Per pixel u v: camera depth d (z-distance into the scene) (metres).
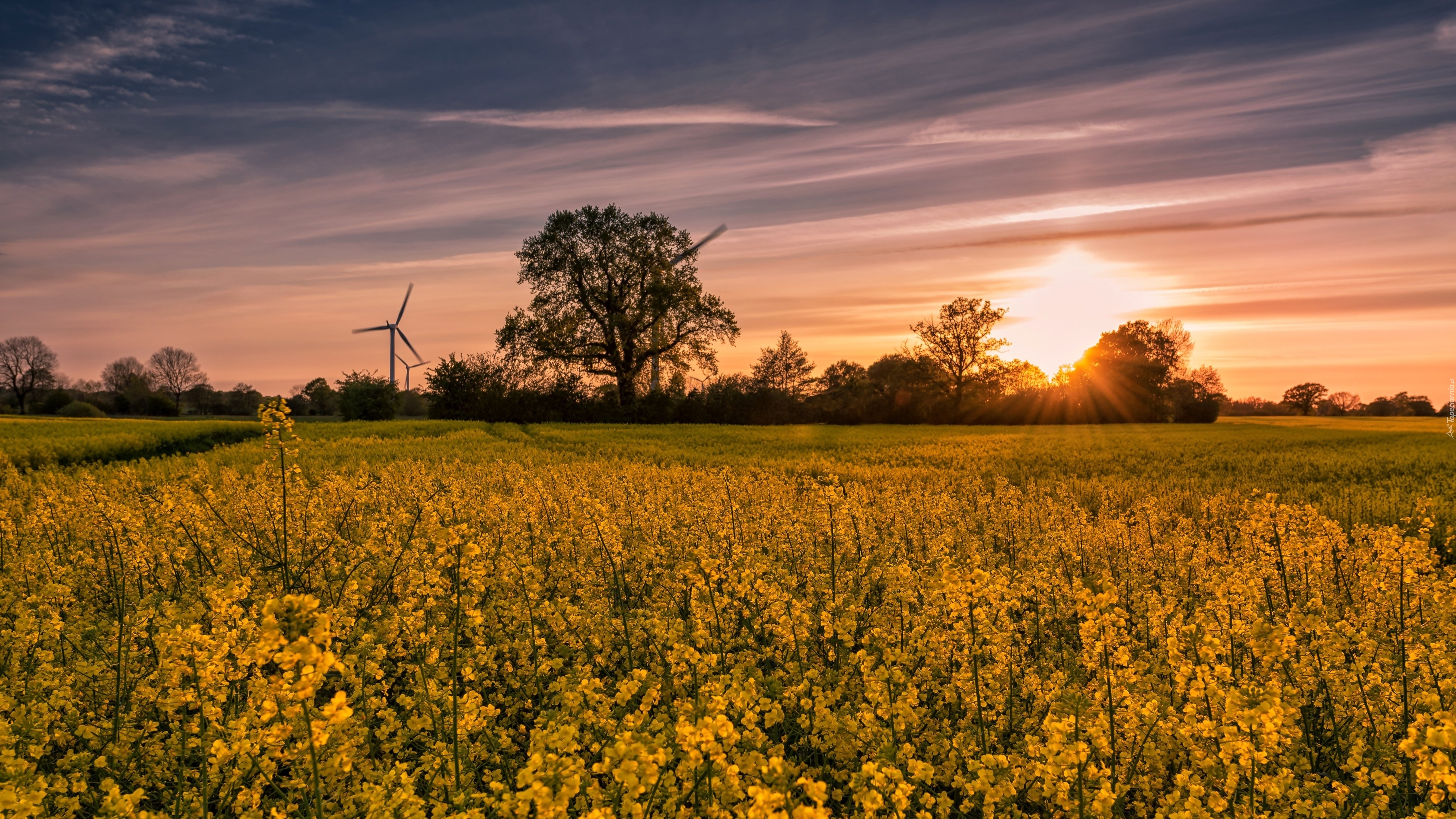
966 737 4.69
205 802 4.00
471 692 4.61
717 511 11.62
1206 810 3.94
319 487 12.62
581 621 6.52
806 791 2.88
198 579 8.01
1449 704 4.80
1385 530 6.85
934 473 25.12
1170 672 5.52
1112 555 10.51
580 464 25.72
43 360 117.25
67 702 4.99
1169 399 97.50
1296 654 5.71
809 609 6.87
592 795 3.57
